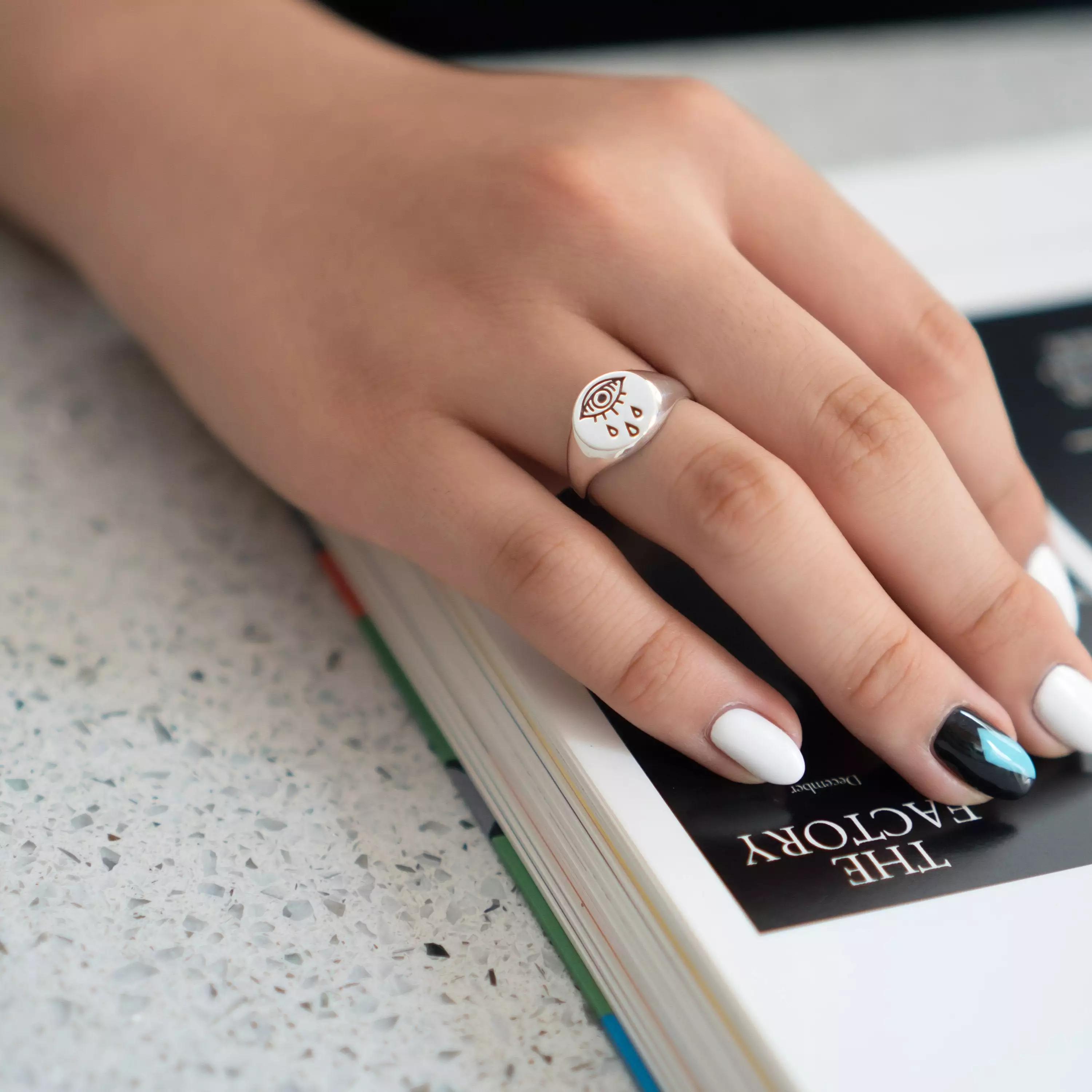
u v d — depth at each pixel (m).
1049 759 0.32
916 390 0.35
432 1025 0.30
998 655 0.32
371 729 0.35
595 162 0.35
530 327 0.33
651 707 0.31
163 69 0.39
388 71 0.39
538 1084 0.30
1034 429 0.39
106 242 0.39
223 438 0.37
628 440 0.32
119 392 0.42
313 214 0.36
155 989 0.30
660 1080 0.30
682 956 0.30
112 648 0.35
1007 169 0.49
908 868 0.31
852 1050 0.29
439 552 0.33
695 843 0.31
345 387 0.34
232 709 0.35
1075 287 0.43
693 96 0.37
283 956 0.31
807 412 0.32
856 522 0.32
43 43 0.40
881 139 0.56
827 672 0.32
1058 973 0.30
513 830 0.33
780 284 0.36
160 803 0.33
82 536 0.38
